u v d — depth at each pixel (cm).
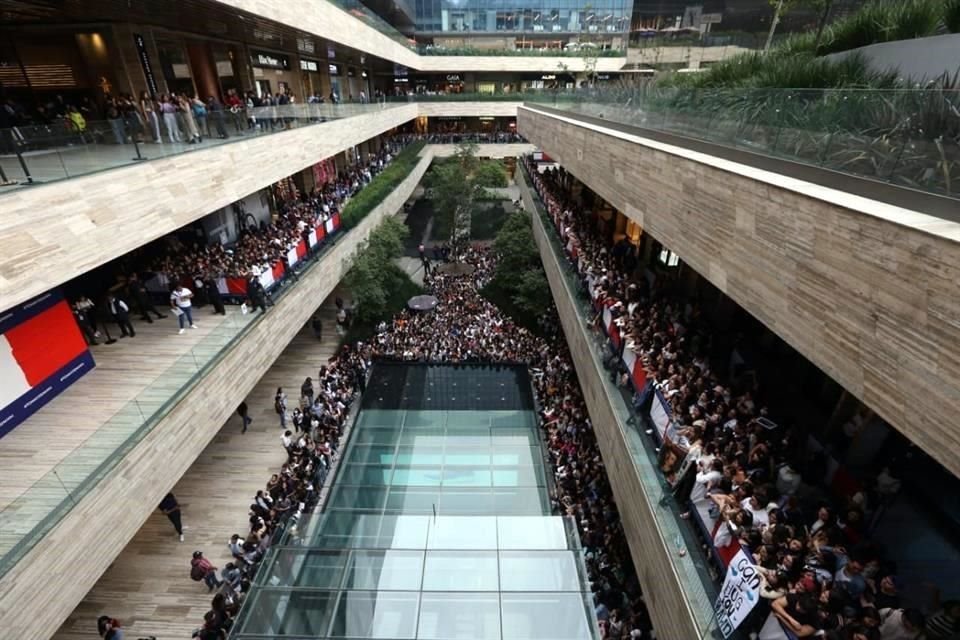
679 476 793
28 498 740
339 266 2244
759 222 670
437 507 1571
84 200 908
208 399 1187
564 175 2995
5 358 977
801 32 1441
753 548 615
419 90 4916
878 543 625
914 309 429
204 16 1518
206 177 1286
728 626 602
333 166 3072
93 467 852
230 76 2125
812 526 665
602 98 1708
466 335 2386
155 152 1133
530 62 4628
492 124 5159
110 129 1001
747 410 824
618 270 1520
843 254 515
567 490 1424
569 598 976
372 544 1407
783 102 706
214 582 1205
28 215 799
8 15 1327
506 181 4244
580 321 1529
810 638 496
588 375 1370
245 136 1516
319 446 1628
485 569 1032
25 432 983
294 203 2330
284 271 1733
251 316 1468
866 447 720
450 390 2112
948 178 442
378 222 2800
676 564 720
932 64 723
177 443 1060
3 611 662
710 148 915
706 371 954
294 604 976
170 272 1498
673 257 1523
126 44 1499
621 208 1291
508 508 1570
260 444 1705
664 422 893
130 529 909
